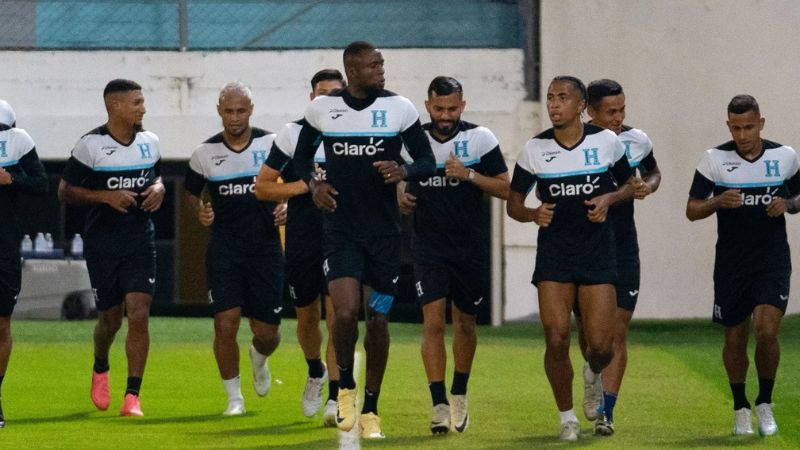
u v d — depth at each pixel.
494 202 65.19
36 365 42.66
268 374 33.53
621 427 29.33
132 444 26.64
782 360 43.94
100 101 65.88
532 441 27.14
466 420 28.95
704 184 29.06
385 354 27.17
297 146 27.30
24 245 63.50
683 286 65.94
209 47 66.56
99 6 66.62
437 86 28.80
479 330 59.25
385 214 26.80
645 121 65.38
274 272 31.92
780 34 65.25
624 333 28.80
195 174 31.81
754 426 29.84
